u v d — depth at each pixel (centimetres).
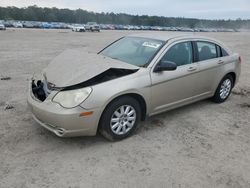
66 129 371
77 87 377
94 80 388
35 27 7438
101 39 2872
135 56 479
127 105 416
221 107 595
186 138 442
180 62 493
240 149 416
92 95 374
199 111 562
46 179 325
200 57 534
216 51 577
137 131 458
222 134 464
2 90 667
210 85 565
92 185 318
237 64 624
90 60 440
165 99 472
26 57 1290
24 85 724
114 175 338
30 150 386
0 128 448
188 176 342
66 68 422
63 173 338
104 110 394
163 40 493
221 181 336
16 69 961
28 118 492
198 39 538
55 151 387
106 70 395
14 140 411
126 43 534
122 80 405
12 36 2997
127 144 414
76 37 3191
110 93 386
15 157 367
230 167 366
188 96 520
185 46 508
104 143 414
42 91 417
